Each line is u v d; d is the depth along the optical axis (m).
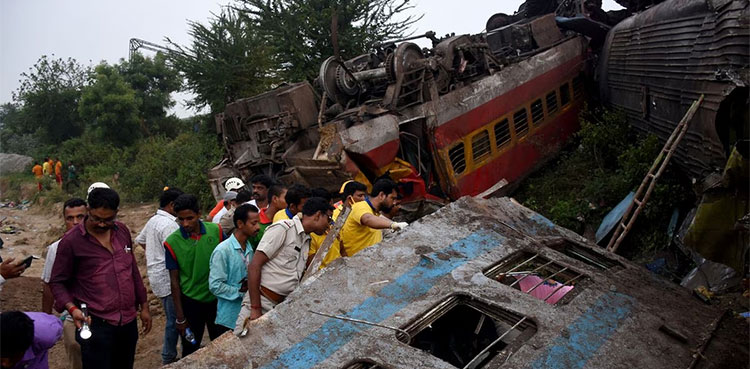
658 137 10.05
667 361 3.38
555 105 12.80
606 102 13.10
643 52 10.23
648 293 4.08
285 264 4.63
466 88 10.57
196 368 2.99
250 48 19.88
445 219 4.49
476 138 10.76
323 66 10.48
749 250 5.29
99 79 35.12
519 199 11.83
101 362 4.57
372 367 3.05
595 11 14.54
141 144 30.25
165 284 5.83
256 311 4.43
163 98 39.44
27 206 23.64
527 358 3.15
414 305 3.52
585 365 3.19
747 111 6.52
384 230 5.67
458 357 4.23
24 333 3.19
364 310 3.43
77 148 33.41
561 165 12.34
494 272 4.04
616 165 11.82
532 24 13.19
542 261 4.29
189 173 19.08
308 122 10.12
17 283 9.39
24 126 40.59
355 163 8.92
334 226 4.67
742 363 3.49
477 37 11.69
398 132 9.46
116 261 4.70
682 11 8.62
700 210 5.50
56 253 4.52
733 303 6.07
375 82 10.83
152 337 7.70
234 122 10.75
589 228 10.15
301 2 19.14
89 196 4.43
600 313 3.65
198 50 19.84
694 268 7.74
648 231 9.23
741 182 5.18
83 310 4.40
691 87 8.01
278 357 3.09
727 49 6.86
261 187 6.77
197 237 5.52
